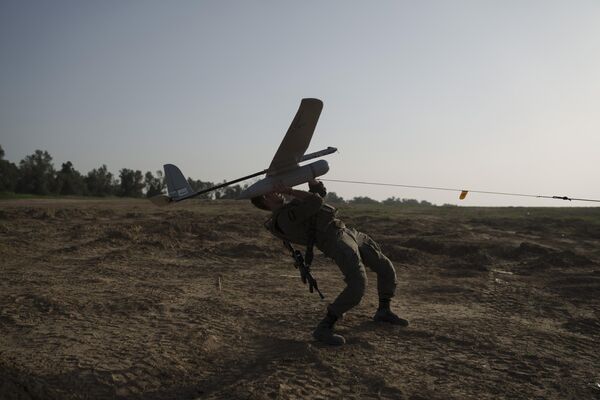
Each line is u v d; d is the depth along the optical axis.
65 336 4.55
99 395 3.38
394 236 13.34
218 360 4.05
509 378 3.76
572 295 6.80
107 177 72.25
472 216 20.14
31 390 3.29
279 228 4.83
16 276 7.36
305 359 3.99
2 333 4.62
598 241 13.25
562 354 4.34
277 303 6.03
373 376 3.69
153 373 3.72
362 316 5.47
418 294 6.87
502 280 7.93
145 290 6.56
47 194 63.06
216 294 6.48
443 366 3.97
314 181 4.95
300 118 4.23
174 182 5.21
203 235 12.43
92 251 9.96
